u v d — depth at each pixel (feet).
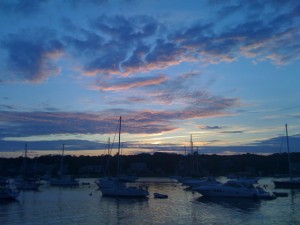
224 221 119.65
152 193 233.96
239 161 527.40
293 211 142.61
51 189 278.26
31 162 499.10
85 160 562.25
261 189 193.88
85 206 160.66
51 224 114.73
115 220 122.21
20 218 126.31
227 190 191.72
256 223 115.65
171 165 580.71
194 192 237.86
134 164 586.86
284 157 421.59
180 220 121.80
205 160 527.81
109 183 253.24
